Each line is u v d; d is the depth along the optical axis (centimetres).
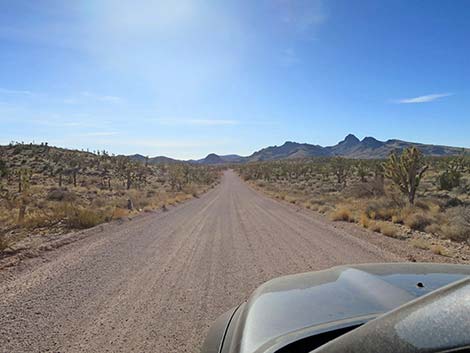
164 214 2052
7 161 6912
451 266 318
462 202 2295
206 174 8781
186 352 438
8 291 664
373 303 239
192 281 734
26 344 459
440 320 127
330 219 1797
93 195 3553
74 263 878
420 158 2114
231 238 1244
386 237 1248
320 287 277
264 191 4528
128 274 785
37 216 1647
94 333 491
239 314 292
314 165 9269
